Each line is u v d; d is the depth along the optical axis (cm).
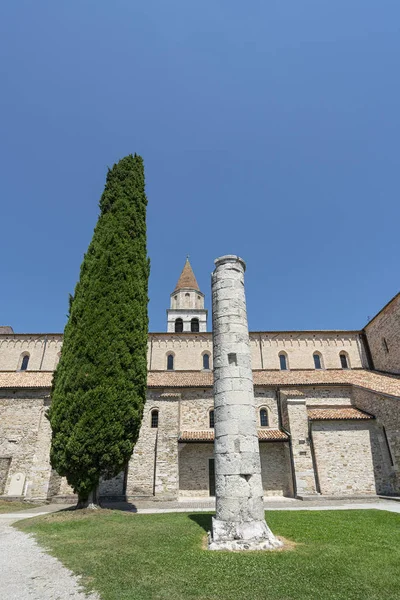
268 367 3019
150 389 2572
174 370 3003
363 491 2120
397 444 2100
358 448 2225
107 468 1544
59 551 917
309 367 3033
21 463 2369
